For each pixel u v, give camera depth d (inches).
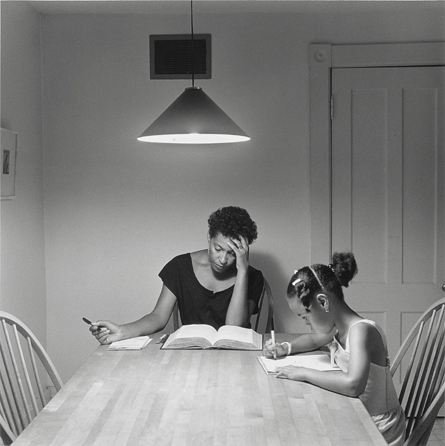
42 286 144.6
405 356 145.3
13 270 126.4
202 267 121.6
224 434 65.9
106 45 143.2
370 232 144.5
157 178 144.7
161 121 97.4
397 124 143.0
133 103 143.9
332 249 144.8
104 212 145.6
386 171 143.8
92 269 146.5
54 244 146.2
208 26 142.2
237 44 142.2
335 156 143.8
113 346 101.7
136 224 145.5
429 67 142.0
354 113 143.1
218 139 113.7
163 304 119.0
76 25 143.0
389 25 140.9
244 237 114.8
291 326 144.9
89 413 72.1
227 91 142.9
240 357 96.0
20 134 130.0
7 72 123.1
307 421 69.5
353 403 75.1
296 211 143.6
